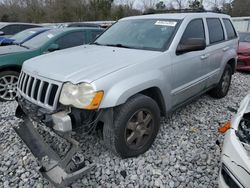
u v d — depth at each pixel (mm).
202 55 3914
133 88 2623
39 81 2666
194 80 3830
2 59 4727
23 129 3051
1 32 10141
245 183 1800
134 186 2572
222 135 3555
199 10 4625
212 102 4930
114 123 2639
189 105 4711
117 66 2680
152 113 2971
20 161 2918
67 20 34156
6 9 33531
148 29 3684
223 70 4789
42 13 33875
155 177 2689
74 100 2350
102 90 2412
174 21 3643
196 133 3619
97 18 34938
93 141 3248
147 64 2887
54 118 2383
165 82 3109
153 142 3186
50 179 2289
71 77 2447
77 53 3268
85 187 2547
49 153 2582
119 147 2719
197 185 2602
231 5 32125
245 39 9188
